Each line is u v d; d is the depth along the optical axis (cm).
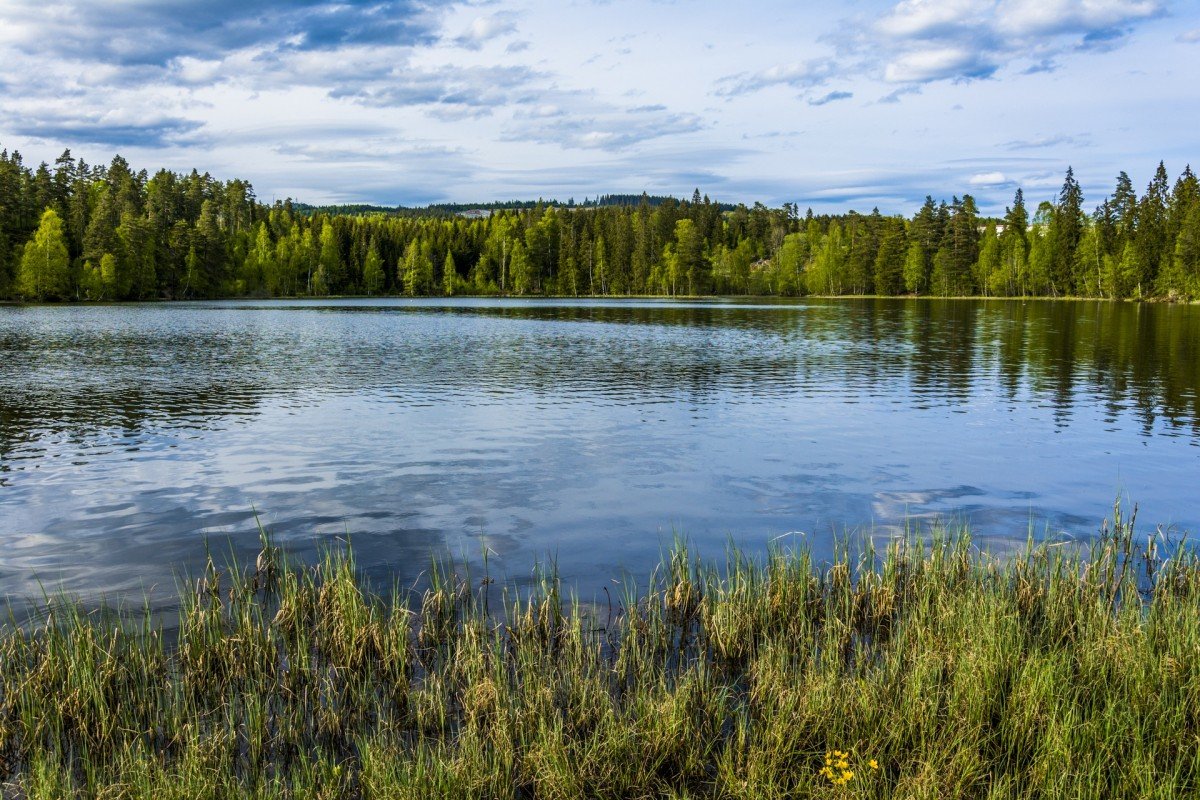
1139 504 1368
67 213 10619
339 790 561
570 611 882
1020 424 2103
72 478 1519
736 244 16375
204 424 2078
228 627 816
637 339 4772
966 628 744
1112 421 2152
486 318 7100
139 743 609
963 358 3678
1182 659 682
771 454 1744
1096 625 755
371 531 1202
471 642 732
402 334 5172
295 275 13588
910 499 1393
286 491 1430
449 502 1362
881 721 625
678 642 803
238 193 14000
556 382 2891
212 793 542
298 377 3008
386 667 727
